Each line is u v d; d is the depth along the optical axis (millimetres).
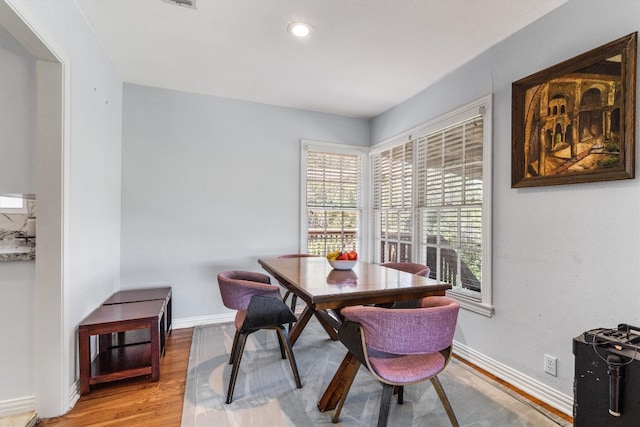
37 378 1703
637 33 1518
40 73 1698
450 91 2750
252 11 1953
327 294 1583
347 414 1766
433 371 1453
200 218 3271
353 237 4012
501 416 1762
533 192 2010
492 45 2307
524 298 2055
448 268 2766
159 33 2199
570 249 1802
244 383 2076
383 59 2533
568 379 1796
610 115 1605
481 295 2363
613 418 1284
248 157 3471
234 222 3408
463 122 2615
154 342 2100
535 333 1980
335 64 2627
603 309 1649
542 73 1931
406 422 1697
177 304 3189
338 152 3900
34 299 1753
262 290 2000
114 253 2799
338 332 1691
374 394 1975
